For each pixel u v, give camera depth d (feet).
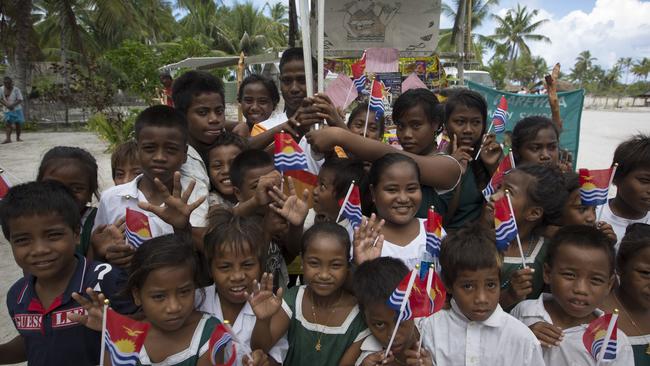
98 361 7.60
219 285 7.67
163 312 6.81
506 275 8.88
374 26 24.04
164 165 8.88
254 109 15.02
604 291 7.43
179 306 6.86
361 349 7.66
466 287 7.41
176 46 69.41
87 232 9.71
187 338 7.13
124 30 73.15
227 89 77.15
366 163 10.64
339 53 24.22
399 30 24.25
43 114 64.90
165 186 8.53
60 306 7.39
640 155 9.53
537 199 8.89
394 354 7.44
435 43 24.45
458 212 10.72
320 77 10.55
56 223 7.17
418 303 6.77
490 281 7.38
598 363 6.89
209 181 11.03
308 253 7.80
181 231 7.92
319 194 10.21
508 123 21.04
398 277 7.36
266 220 8.93
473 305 7.38
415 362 7.26
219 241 7.54
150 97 55.42
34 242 7.10
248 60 39.55
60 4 64.80
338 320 7.87
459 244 7.46
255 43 124.47
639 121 103.40
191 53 67.77
